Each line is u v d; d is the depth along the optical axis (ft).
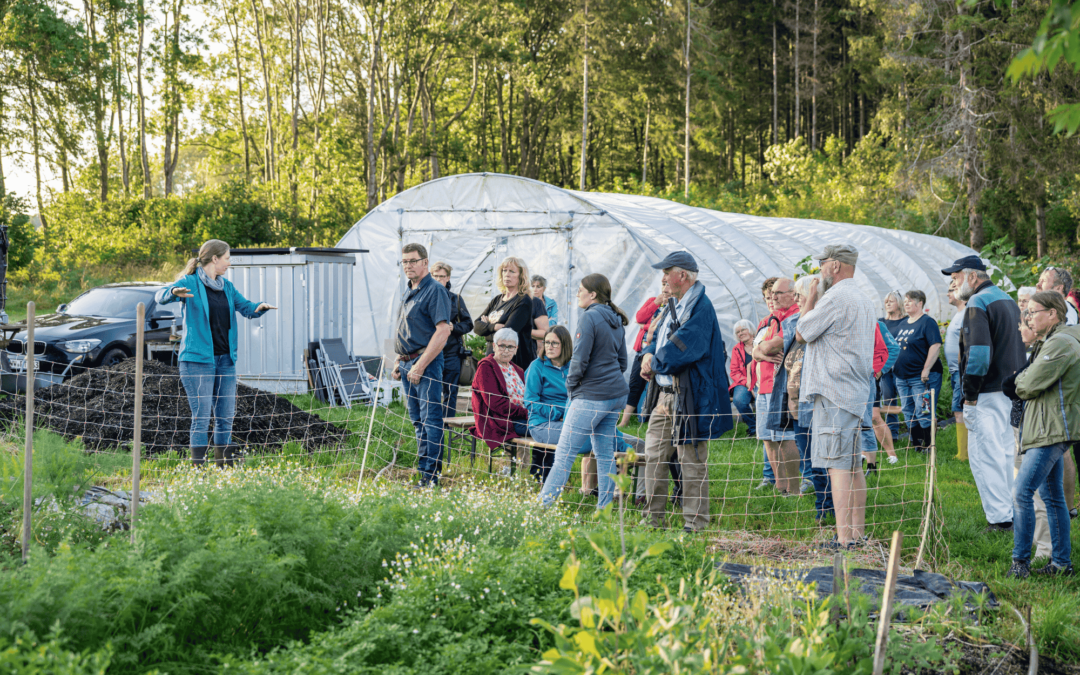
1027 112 78.33
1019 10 77.56
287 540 12.06
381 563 13.02
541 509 16.58
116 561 10.78
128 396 27.37
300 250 38.11
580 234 40.93
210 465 18.28
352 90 132.67
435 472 21.89
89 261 92.79
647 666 8.10
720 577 12.96
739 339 27.99
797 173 124.98
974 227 83.87
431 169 140.36
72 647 9.25
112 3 108.06
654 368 18.52
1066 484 19.11
